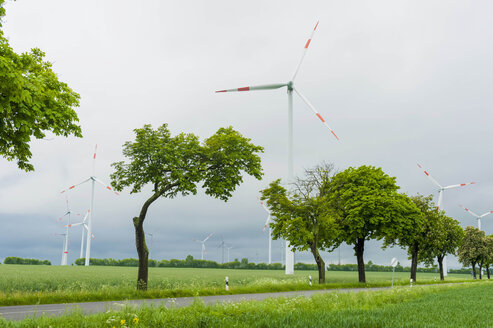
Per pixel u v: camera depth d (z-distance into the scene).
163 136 26.09
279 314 11.23
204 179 27.27
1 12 13.03
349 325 9.41
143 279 25.27
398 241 55.75
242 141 27.86
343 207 45.66
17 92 11.38
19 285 26.56
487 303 17.69
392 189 49.97
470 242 86.19
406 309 14.33
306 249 41.59
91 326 9.38
